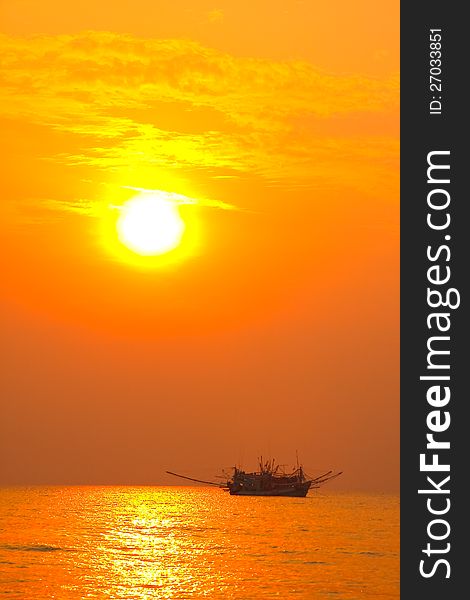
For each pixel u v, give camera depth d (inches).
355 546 5305.1
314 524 7386.8
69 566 4192.9
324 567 4215.1
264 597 3334.2
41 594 3361.2
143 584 3627.0
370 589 3540.8
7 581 3676.2
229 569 4121.6
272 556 4709.6
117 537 5861.2
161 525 7106.3
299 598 3302.2
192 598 3297.2
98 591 3444.9
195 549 5093.5
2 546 5157.5
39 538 5723.4
